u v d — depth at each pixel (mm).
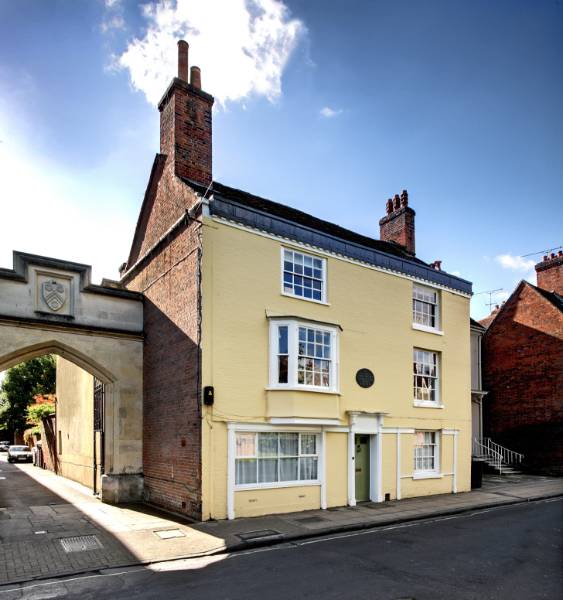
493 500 15078
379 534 10539
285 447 12906
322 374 13594
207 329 11930
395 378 15688
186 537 9781
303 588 7043
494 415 25250
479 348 24688
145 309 15273
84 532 10164
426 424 16328
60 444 23719
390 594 6816
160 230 14922
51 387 45312
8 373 44719
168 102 15086
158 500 13289
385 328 15695
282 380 12797
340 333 14414
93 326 14312
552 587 7125
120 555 8648
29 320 13156
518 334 24734
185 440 12133
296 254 14000
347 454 14023
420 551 9062
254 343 12641
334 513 12484
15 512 12398
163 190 14922
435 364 17406
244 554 8914
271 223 13375
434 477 16281
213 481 11500
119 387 14609
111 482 14039
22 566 8039
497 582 7328
